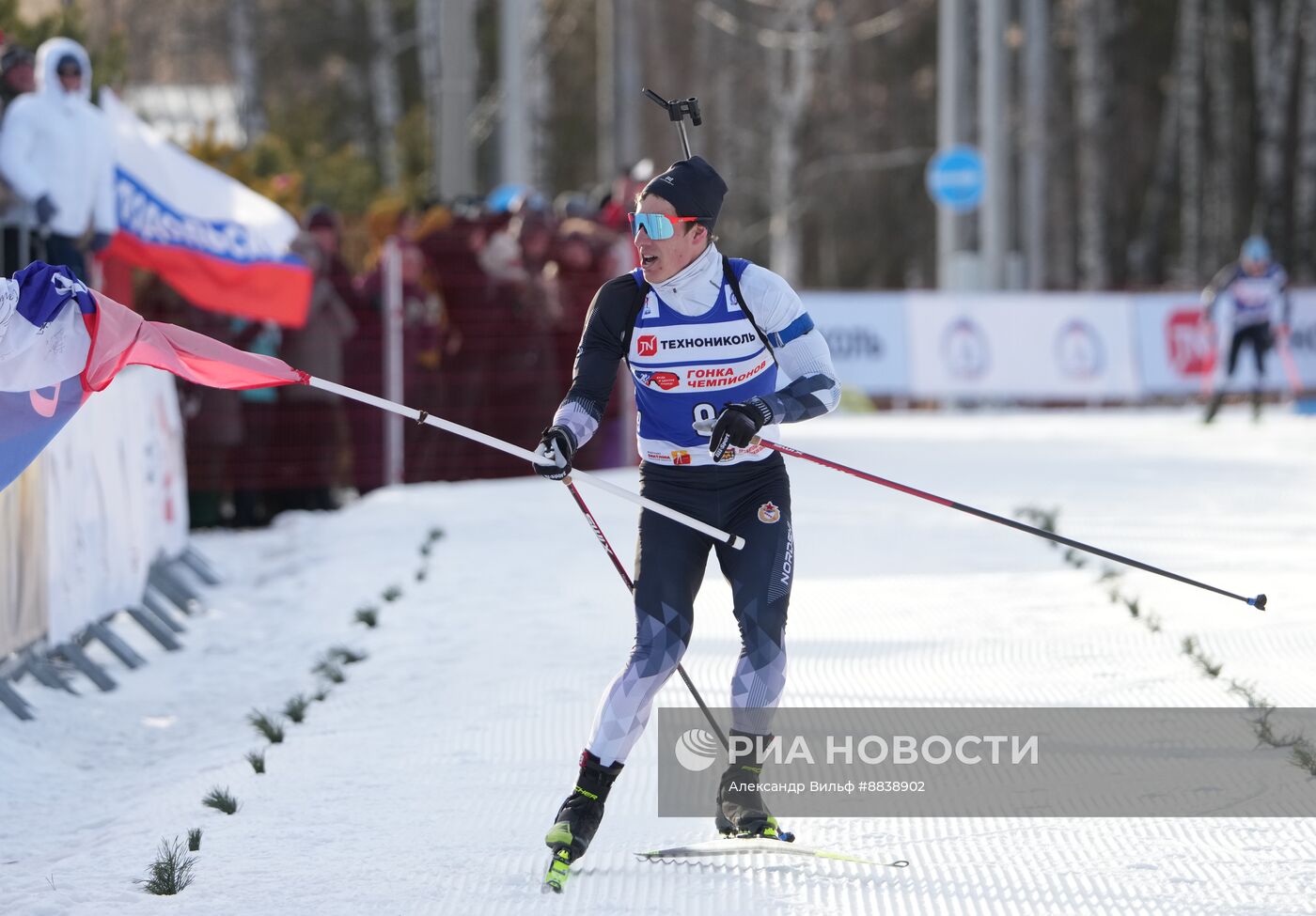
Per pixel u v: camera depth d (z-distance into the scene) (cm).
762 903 1402
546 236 4456
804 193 13350
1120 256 14288
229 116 11256
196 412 4075
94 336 1700
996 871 1469
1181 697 2022
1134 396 8050
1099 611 2561
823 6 12412
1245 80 14138
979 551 3206
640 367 1552
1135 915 1352
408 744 1972
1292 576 2809
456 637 2581
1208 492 4100
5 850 1734
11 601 2309
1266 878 1424
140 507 2964
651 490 1581
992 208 8694
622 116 9994
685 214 1493
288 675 2502
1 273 3222
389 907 1421
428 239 4469
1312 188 11944
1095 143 11906
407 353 4400
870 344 7756
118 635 2770
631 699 1514
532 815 1672
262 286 3866
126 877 1534
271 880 1502
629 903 1410
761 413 1471
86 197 3338
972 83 13025
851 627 2505
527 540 3478
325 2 11738
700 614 2622
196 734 2216
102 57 4388
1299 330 8200
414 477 4422
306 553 3594
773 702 1551
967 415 7362
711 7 12875
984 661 2252
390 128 11050
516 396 4472
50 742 2197
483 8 12488
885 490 4212
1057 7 13725
